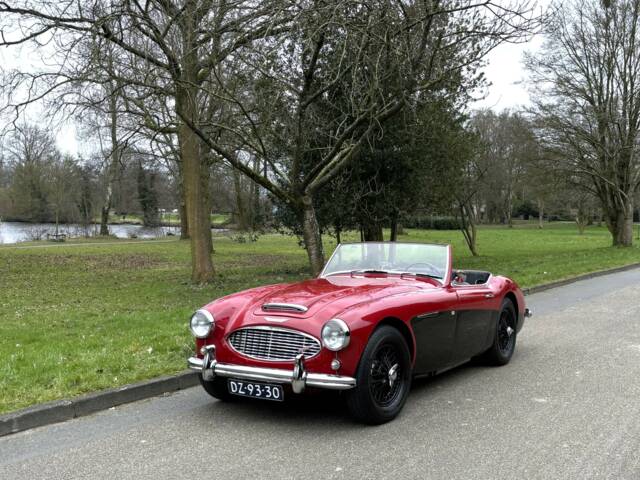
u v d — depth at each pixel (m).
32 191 56.12
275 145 16.47
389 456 4.23
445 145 18.00
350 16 12.40
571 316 10.84
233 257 29.02
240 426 4.94
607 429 4.75
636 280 17.47
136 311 11.58
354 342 4.61
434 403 5.54
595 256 25.77
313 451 4.34
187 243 39.53
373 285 5.67
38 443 4.62
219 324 5.09
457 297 5.96
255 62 12.20
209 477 3.91
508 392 5.89
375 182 17.59
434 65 13.88
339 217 17.92
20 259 26.02
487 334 6.62
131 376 6.14
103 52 11.36
